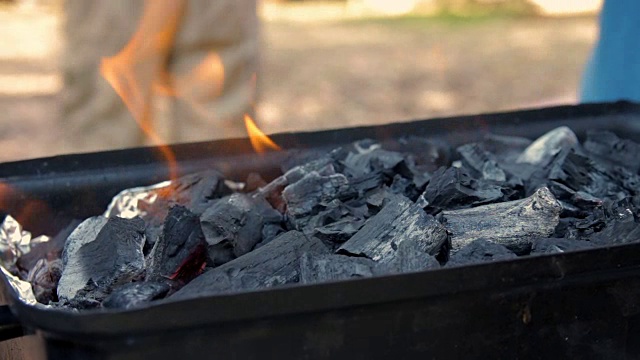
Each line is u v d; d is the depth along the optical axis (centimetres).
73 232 112
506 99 333
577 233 110
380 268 101
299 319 94
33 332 95
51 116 299
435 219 108
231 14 164
